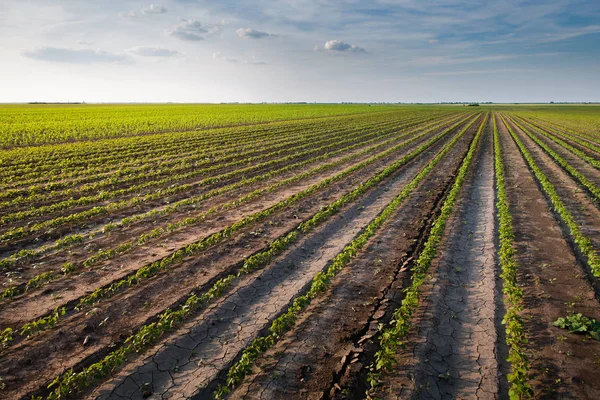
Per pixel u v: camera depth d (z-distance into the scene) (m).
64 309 8.40
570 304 8.66
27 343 7.56
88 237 13.09
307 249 12.09
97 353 7.33
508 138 43.00
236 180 21.84
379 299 9.11
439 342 7.56
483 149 34.16
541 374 6.59
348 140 37.84
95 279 10.14
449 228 13.77
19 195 18.34
